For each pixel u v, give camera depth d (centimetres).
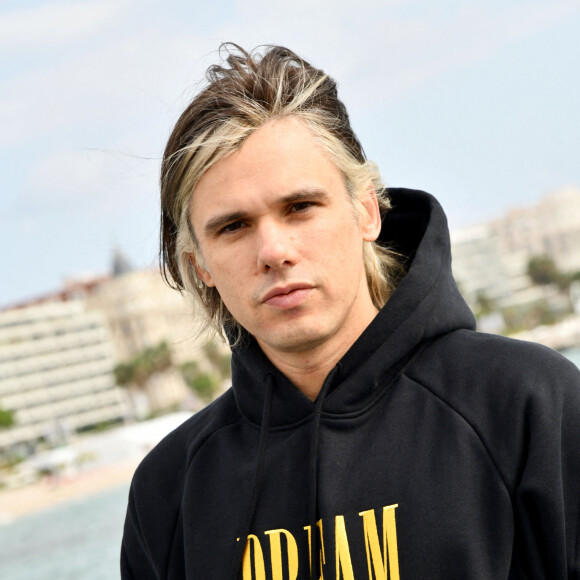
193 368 10650
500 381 158
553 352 162
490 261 13938
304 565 160
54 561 3509
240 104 159
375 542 153
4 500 6806
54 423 12056
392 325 167
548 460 149
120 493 5819
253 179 156
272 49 171
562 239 15012
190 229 174
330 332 160
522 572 152
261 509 169
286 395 174
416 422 161
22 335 12188
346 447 164
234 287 161
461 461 154
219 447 184
